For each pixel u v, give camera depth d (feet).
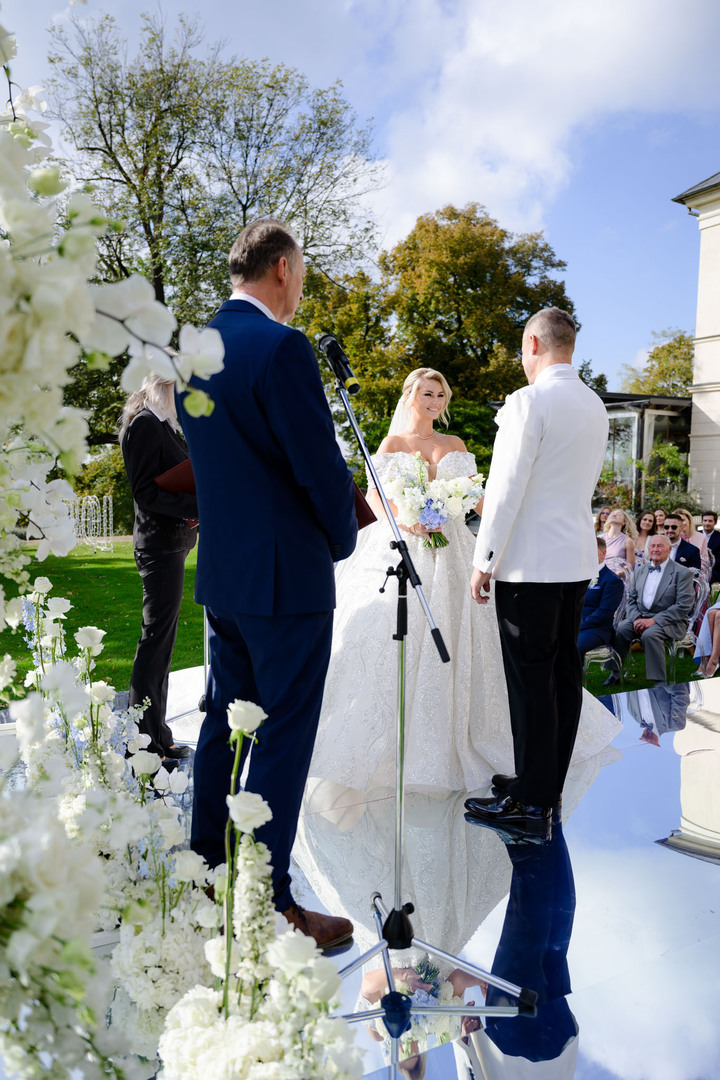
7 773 3.23
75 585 32.91
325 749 10.43
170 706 13.89
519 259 74.95
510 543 9.20
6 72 3.44
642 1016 6.25
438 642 6.25
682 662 22.00
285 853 6.66
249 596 6.50
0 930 2.26
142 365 2.54
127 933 5.42
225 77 55.98
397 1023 6.09
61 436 2.56
